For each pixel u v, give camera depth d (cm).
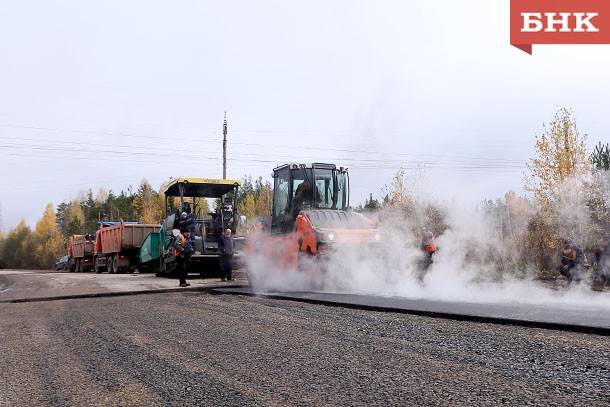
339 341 545
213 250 1847
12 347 584
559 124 2038
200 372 430
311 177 1347
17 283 1941
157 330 659
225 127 3644
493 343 503
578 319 600
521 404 320
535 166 2041
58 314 884
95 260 2881
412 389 359
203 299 1048
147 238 2169
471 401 329
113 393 378
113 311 891
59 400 367
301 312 790
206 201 1956
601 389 345
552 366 409
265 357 478
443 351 478
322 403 336
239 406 336
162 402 351
